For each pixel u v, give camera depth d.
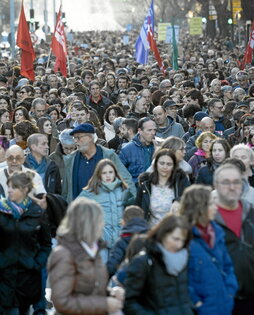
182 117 43.09
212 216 17.75
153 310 17.09
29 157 26.91
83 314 16.44
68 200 27.22
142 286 17.11
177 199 22.75
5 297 20.95
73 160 27.09
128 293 17.09
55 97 50.31
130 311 17.16
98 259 16.73
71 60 96.19
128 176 26.75
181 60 98.00
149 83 60.94
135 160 29.05
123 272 17.72
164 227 16.80
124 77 54.53
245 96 46.44
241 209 19.19
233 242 18.72
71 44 160.62
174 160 23.95
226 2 167.38
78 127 26.58
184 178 24.12
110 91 56.75
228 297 17.69
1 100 43.28
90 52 116.31
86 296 16.52
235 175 18.72
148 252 17.05
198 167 28.14
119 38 197.62
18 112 36.50
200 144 28.17
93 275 16.55
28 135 30.11
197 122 33.94
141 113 38.62
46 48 128.75
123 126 32.81
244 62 73.44
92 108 43.50
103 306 16.53
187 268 17.34
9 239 20.81
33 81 59.19
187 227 16.83
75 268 16.45
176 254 16.92
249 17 122.00
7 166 25.19
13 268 20.92
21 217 20.86
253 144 30.83
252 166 24.98
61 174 28.81
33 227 20.92
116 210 24.12
